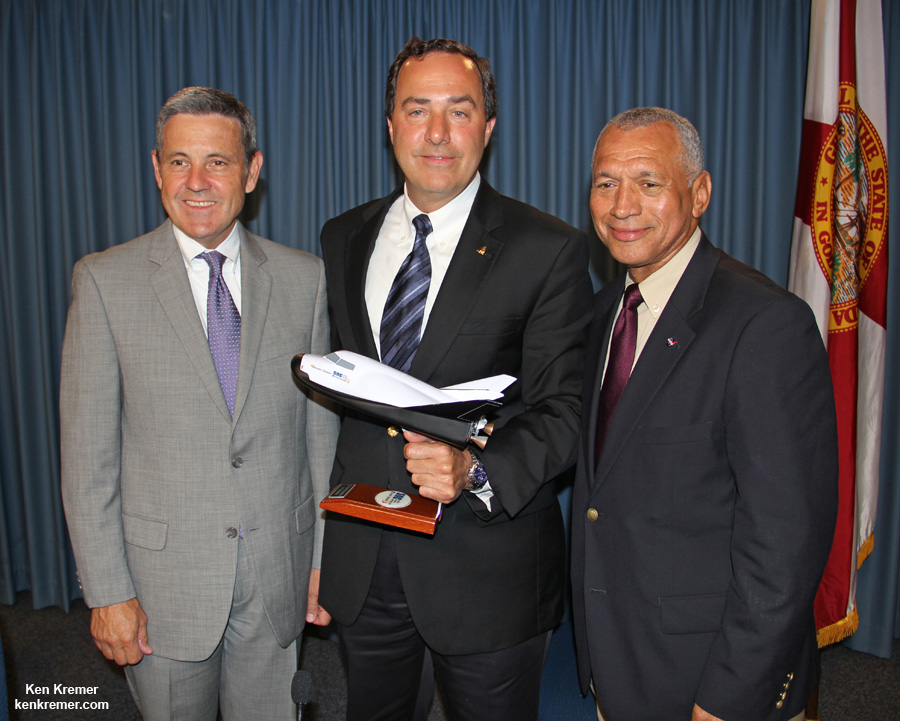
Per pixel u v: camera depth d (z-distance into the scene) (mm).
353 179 2664
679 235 1252
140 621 1421
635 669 1245
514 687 1424
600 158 1258
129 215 2793
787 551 1089
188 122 1357
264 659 1519
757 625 1099
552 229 1386
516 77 2568
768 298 1149
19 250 2826
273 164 2701
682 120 1249
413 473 1191
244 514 1431
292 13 2631
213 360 1426
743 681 1106
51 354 2846
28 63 2768
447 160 1320
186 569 1405
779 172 2494
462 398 1155
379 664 1507
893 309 2424
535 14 2545
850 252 2164
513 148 2611
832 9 2148
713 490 1188
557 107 2555
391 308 1391
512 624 1368
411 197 1432
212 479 1404
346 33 2602
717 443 1177
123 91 2730
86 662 2547
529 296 1349
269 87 2672
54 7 2693
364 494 1260
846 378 2170
